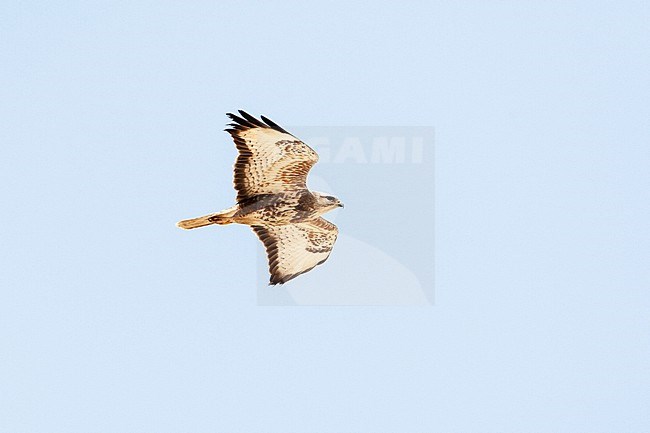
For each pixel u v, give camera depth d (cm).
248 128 1524
